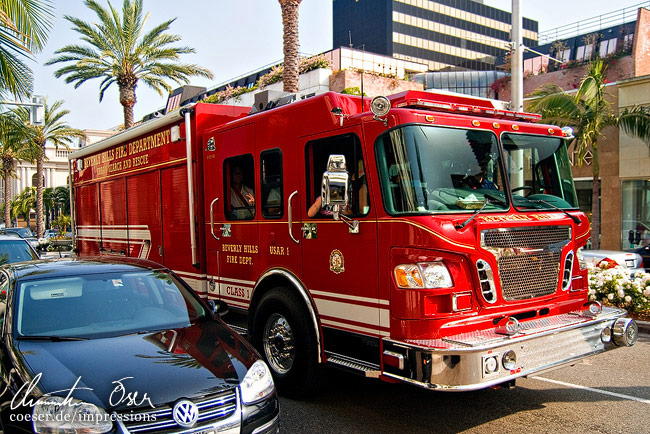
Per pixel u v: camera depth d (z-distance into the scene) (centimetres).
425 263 448
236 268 679
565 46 4141
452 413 536
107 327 472
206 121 754
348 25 7425
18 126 1505
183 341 450
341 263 521
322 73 2311
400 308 457
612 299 927
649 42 2252
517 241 486
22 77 1047
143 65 2442
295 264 582
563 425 501
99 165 1067
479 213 475
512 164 530
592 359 723
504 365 426
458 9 7494
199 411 362
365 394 595
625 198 1795
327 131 539
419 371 427
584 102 1598
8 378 390
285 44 1517
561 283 523
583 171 1889
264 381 411
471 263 459
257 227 639
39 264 564
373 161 488
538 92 1730
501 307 472
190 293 551
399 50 6900
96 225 1090
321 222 546
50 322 467
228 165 691
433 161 476
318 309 552
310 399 578
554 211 537
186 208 761
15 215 6303
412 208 459
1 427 365
